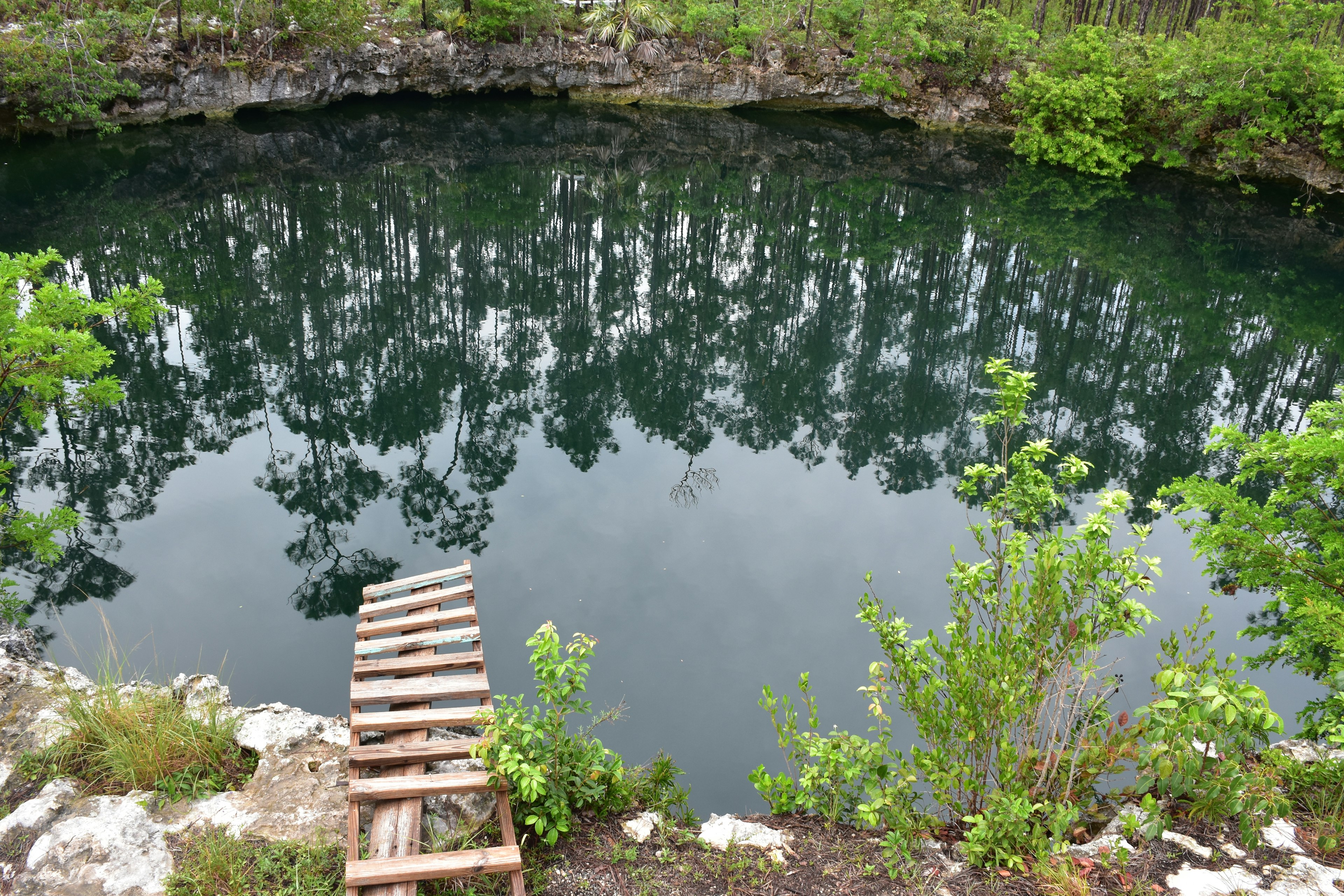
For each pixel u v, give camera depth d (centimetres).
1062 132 3803
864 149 4050
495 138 3856
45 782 545
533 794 477
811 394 1892
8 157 2972
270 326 2052
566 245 2817
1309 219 3256
